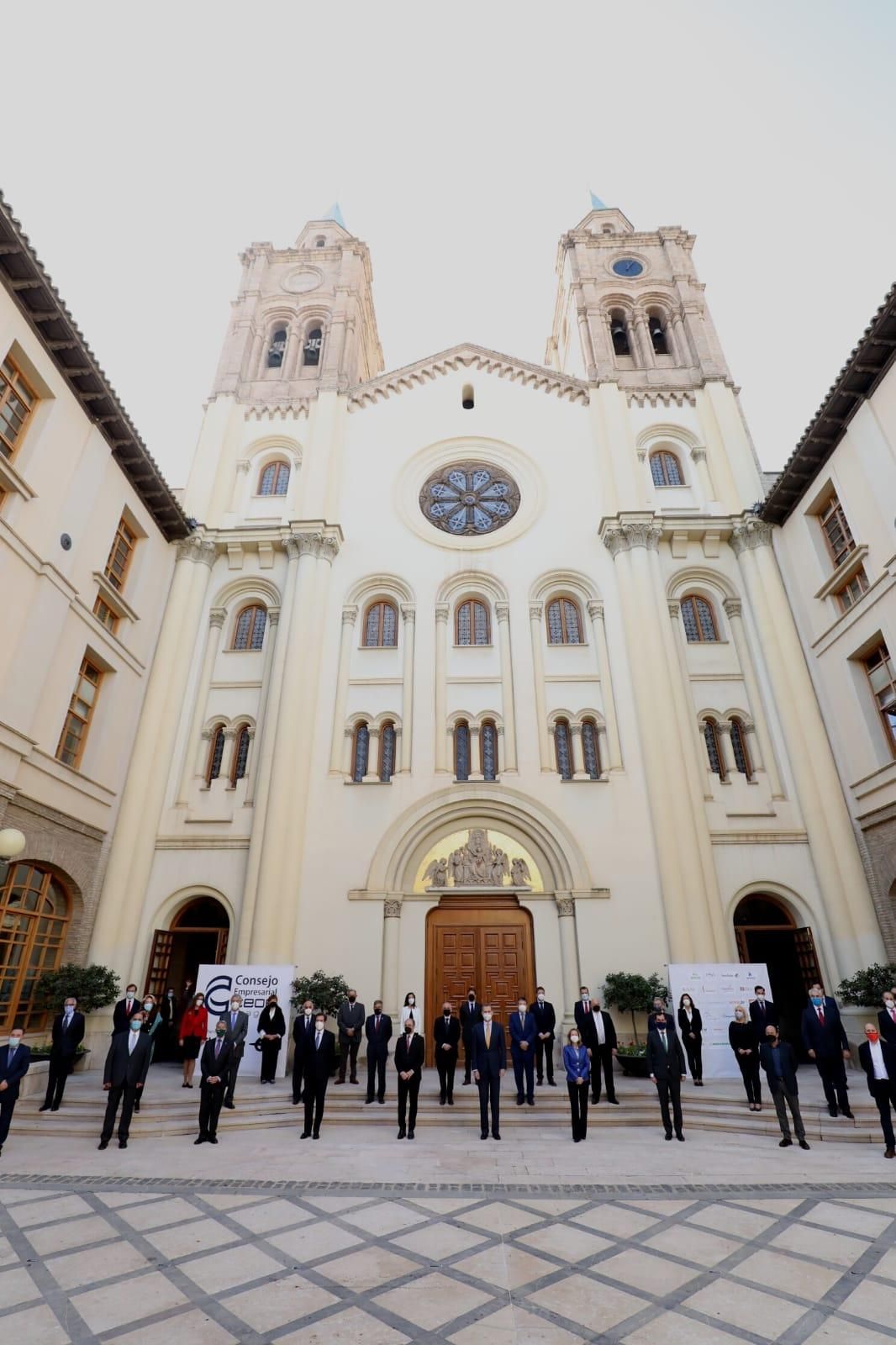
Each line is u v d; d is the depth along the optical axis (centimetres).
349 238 3228
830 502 2003
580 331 2883
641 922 1745
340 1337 485
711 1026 1471
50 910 1642
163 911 1819
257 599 2275
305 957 1727
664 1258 618
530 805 1880
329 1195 796
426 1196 790
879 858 1706
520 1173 888
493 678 2088
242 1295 550
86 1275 585
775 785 1927
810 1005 1197
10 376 1541
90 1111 1177
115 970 1708
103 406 1773
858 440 1795
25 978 1536
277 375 2841
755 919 2030
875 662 1811
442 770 1942
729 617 2177
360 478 2455
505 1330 494
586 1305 532
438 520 2395
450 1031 1320
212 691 2116
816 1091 1355
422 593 2212
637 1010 1627
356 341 2906
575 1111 1073
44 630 1554
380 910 1775
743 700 2055
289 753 1888
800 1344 476
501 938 1794
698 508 2361
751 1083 1223
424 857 1866
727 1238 664
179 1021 1870
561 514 2347
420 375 2680
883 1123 976
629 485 2323
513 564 2258
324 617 2153
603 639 2111
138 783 1895
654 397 2595
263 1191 809
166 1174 883
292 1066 1572
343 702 2048
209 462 2459
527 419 2578
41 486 1574
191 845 1881
